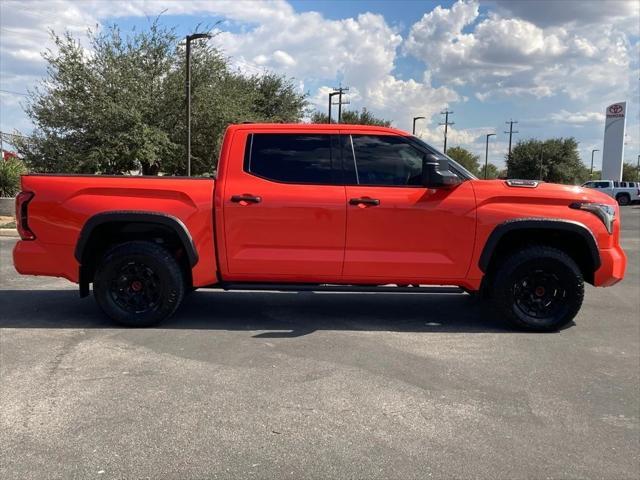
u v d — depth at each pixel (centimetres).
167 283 555
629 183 4728
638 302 733
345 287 568
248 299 709
